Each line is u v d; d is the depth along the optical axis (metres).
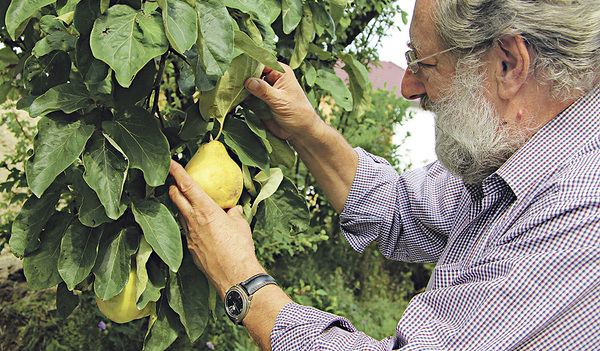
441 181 1.83
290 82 1.49
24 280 3.31
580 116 1.17
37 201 1.29
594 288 0.99
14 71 1.82
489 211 1.30
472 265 1.15
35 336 2.96
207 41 1.07
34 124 3.33
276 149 1.58
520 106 1.21
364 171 1.85
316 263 4.57
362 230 1.95
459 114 1.29
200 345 3.03
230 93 1.33
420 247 1.89
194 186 1.28
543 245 1.03
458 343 1.05
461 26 1.22
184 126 1.33
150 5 1.12
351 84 1.87
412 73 1.49
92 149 1.16
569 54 1.12
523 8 1.13
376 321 4.66
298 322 1.18
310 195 4.48
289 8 1.42
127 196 1.24
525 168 1.19
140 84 1.22
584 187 1.03
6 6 1.32
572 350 1.02
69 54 1.35
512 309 1.02
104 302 1.31
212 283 1.34
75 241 1.24
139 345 2.98
